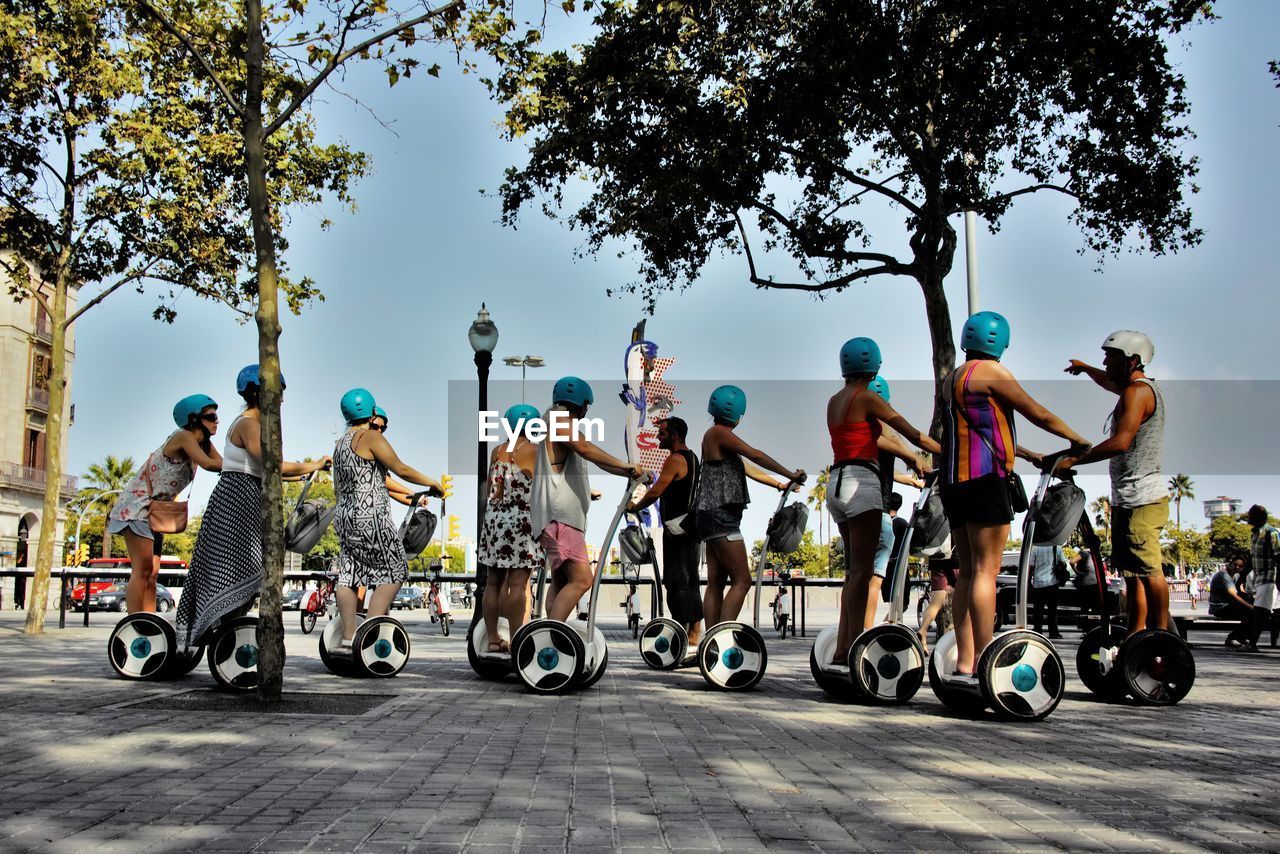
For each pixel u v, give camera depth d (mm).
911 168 13672
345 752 4430
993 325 6035
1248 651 13555
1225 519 67688
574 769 4109
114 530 7770
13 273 16000
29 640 14250
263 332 6586
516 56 8617
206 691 6777
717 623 7773
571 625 7473
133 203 15164
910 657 6383
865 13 11312
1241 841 3029
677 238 13820
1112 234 13320
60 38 13922
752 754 4516
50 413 16203
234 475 6941
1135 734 5195
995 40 11656
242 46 7676
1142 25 11430
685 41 12461
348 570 8250
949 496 6004
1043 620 18828
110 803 3369
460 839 2979
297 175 15500
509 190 14000
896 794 3664
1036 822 3252
